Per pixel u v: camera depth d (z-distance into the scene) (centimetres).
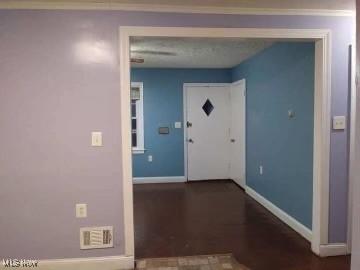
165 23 246
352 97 264
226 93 587
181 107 585
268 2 239
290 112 345
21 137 244
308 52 305
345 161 271
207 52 430
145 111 581
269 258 276
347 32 261
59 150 247
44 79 242
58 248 253
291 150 345
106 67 246
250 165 486
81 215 253
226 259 275
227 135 594
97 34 242
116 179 254
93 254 257
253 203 446
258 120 446
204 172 593
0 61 237
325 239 276
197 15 248
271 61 395
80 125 247
